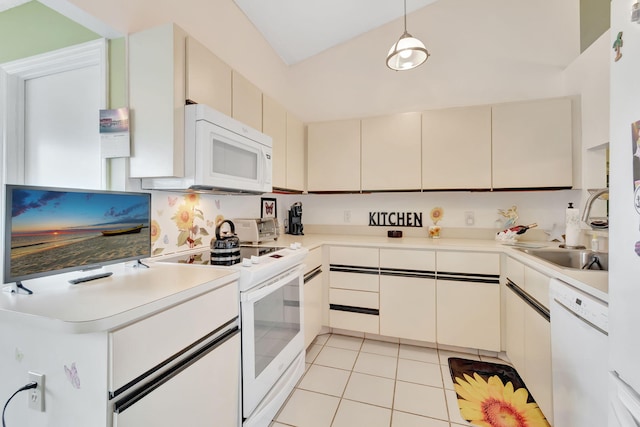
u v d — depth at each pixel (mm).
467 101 2609
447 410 1594
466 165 2342
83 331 707
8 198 883
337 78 2998
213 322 1146
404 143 2504
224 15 2096
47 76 1609
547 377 1407
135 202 1274
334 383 1848
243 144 1645
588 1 2252
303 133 2785
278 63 2930
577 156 2129
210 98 1501
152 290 979
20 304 839
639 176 717
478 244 2248
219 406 1168
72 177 1558
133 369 823
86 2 1213
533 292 1592
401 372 1967
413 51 2004
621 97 784
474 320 2133
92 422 782
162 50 1312
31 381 877
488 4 2539
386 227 2867
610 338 838
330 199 3062
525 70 2463
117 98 1398
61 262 1010
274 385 1554
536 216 2453
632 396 736
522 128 2211
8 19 1597
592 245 1841
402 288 2291
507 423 1491
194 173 1354
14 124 1623
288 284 1741
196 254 1739
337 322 2469
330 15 2484
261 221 2381
